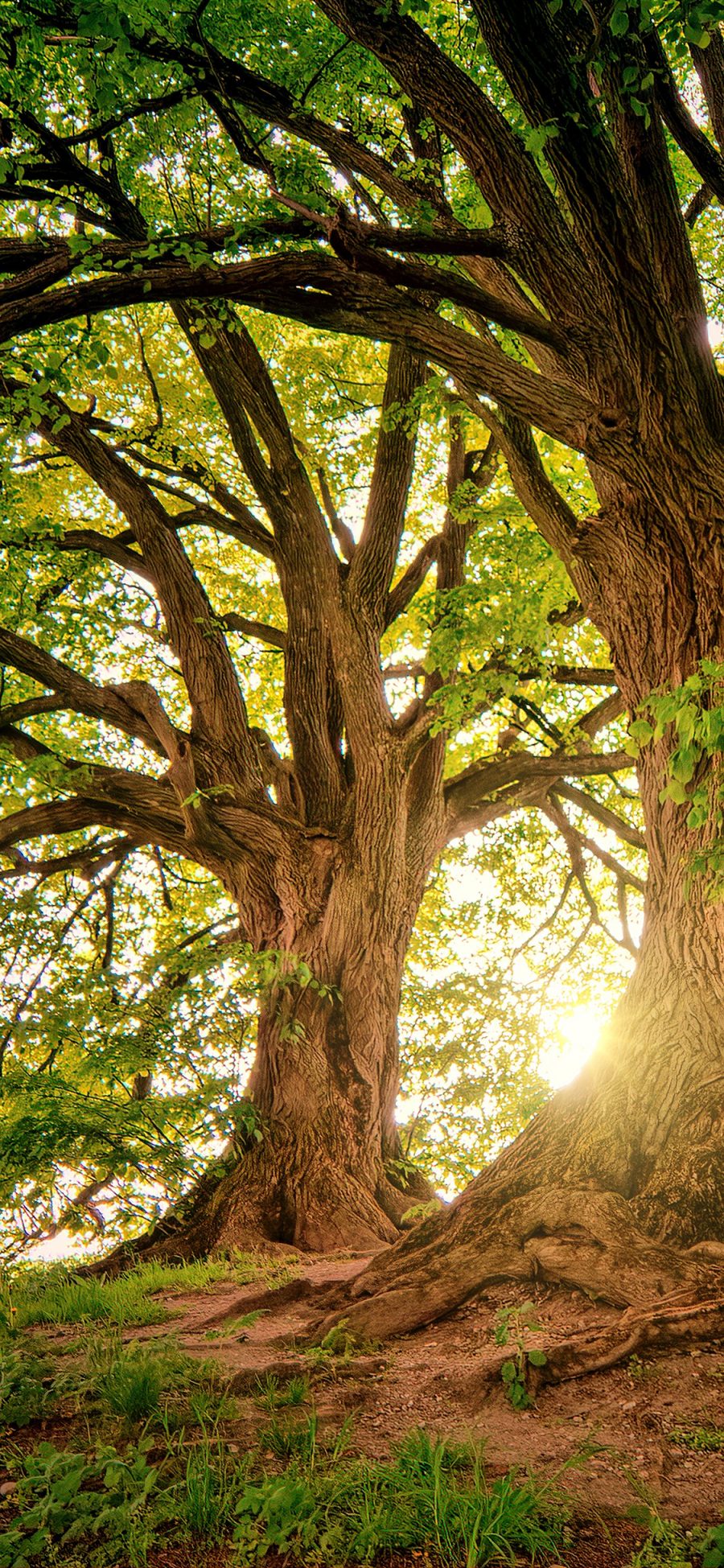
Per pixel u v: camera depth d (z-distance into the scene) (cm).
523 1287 528
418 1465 343
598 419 597
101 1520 328
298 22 930
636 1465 357
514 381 596
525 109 581
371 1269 581
